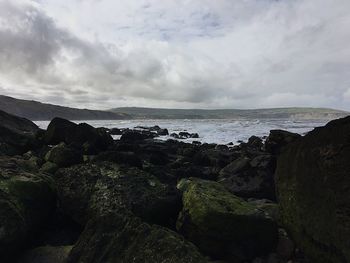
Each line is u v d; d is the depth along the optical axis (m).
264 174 5.16
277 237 3.10
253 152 7.47
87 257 2.63
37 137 7.34
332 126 2.74
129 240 2.64
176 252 2.50
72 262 2.66
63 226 3.46
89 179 3.57
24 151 6.56
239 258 2.98
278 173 3.19
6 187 3.04
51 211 3.46
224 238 3.00
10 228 2.74
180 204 3.50
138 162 4.97
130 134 13.30
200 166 6.79
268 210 3.71
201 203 3.12
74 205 3.42
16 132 6.80
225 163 7.05
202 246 3.04
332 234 2.55
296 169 2.94
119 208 3.21
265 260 2.98
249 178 5.19
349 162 2.53
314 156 2.78
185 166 6.59
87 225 2.80
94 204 3.31
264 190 4.98
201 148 10.35
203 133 19.34
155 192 3.46
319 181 2.70
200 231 3.03
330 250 2.57
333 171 2.61
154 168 5.46
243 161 5.66
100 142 7.25
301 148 2.95
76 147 6.26
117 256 2.58
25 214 2.98
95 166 3.80
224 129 22.05
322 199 2.66
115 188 3.43
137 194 3.39
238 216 2.99
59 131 7.14
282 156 3.19
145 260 2.50
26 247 3.01
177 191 3.60
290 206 2.97
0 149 6.01
